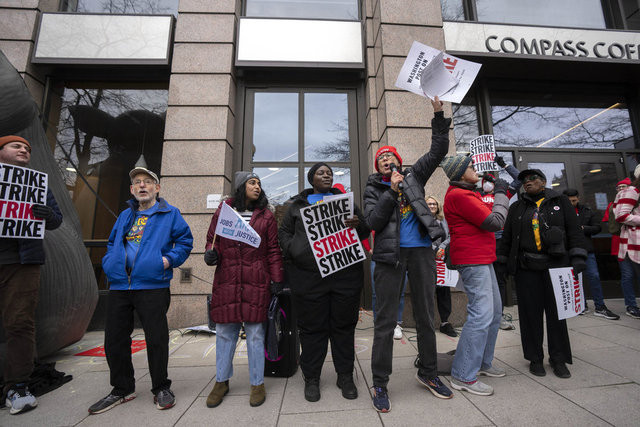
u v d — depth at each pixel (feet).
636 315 13.60
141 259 7.34
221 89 16.11
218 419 6.61
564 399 7.03
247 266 7.54
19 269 7.62
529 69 17.63
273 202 16.81
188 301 14.38
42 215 7.90
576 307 8.24
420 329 7.50
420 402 7.08
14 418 6.86
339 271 7.64
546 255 8.50
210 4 16.87
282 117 17.53
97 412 7.00
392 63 15.44
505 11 18.85
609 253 18.17
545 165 18.60
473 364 7.52
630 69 17.78
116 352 7.33
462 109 18.66
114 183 16.96
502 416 6.41
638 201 13.15
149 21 16.70
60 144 16.78
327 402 7.22
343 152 17.49
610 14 19.42
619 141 19.29
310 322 7.58
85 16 16.48
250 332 7.47
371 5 17.58
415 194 7.23
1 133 9.41
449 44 16.28
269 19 17.10
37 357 9.43
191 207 15.08
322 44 17.19
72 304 10.33
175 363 10.00
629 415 6.29
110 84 17.61
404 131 14.94
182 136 15.60
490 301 7.70
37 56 15.93
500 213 7.70
